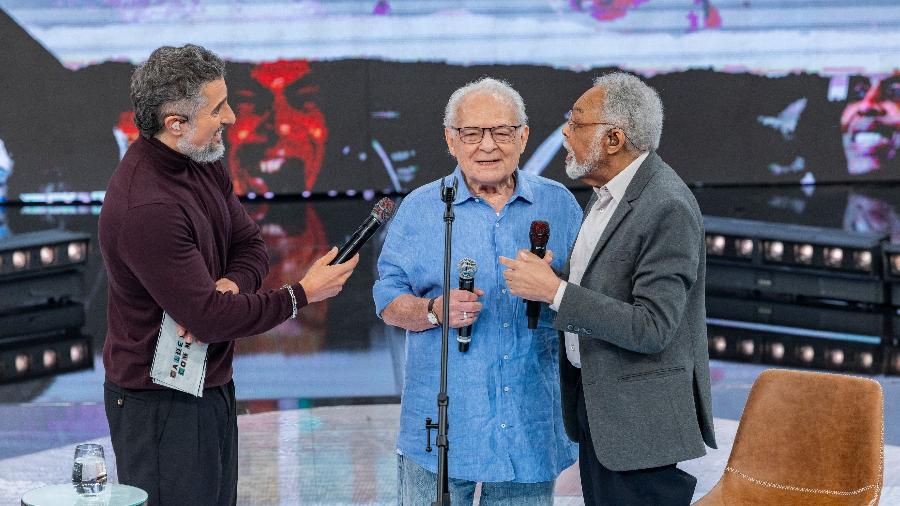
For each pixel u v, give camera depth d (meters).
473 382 7.68
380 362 15.71
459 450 7.70
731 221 25.41
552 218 7.87
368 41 31.28
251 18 30.77
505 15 31.23
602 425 7.21
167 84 6.98
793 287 20.64
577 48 31.53
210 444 7.51
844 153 32.34
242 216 8.15
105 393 7.53
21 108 30.56
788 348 16.42
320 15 30.97
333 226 26.77
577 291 6.91
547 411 7.85
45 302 19.73
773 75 31.95
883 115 32.12
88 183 31.08
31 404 13.65
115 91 30.81
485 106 7.44
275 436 12.09
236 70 31.00
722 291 20.39
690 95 32.03
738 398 13.54
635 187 7.18
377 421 12.74
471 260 7.28
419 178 32.03
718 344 16.66
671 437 7.13
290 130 31.42
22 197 30.81
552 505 8.05
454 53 31.47
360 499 10.05
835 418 7.52
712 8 31.53
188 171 7.34
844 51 31.84
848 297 20.02
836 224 25.23
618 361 7.20
